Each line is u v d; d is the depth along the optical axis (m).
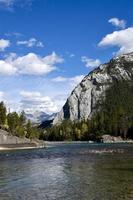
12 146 160.75
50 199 33.66
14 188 40.22
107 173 52.03
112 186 39.88
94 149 136.75
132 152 107.88
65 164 69.94
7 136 175.62
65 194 36.03
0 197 34.94
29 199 33.81
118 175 49.34
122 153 103.00
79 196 34.75
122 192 36.06
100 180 44.84
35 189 39.41
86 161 75.56
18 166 67.19
